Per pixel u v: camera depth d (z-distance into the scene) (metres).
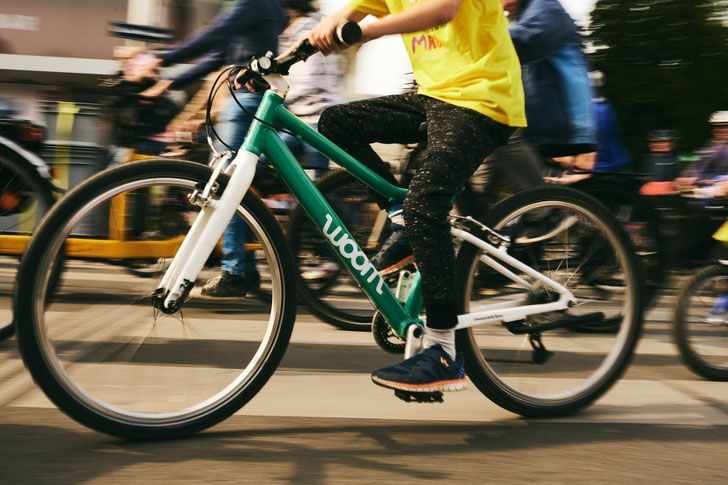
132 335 2.17
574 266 2.58
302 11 4.11
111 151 4.00
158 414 2.08
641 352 3.59
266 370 2.25
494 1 2.20
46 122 3.94
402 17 2.05
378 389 2.71
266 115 2.16
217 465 1.91
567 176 4.20
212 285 2.30
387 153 3.22
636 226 4.19
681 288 3.10
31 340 1.94
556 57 3.65
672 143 6.46
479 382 2.42
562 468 2.00
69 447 1.99
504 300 2.50
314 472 1.89
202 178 2.10
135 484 1.76
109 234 2.22
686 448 2.21
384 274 2.49
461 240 2.42
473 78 2.22
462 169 2.18
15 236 3.33
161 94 4.01
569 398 2.49
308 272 3.68
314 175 3.11
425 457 2.04
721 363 3.12
